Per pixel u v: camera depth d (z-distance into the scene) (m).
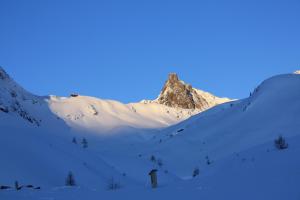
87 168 73.06
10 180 53.12
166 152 134.12
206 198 17.72
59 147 84.00
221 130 136.62
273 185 18.12
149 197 19.48
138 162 101.81
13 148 68.38
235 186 19.56
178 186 22.53
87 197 20.70
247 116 134.62
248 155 35.75
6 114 111.56
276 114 125.38
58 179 61.53
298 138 35.81
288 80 144.62
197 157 122.19
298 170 20.44
